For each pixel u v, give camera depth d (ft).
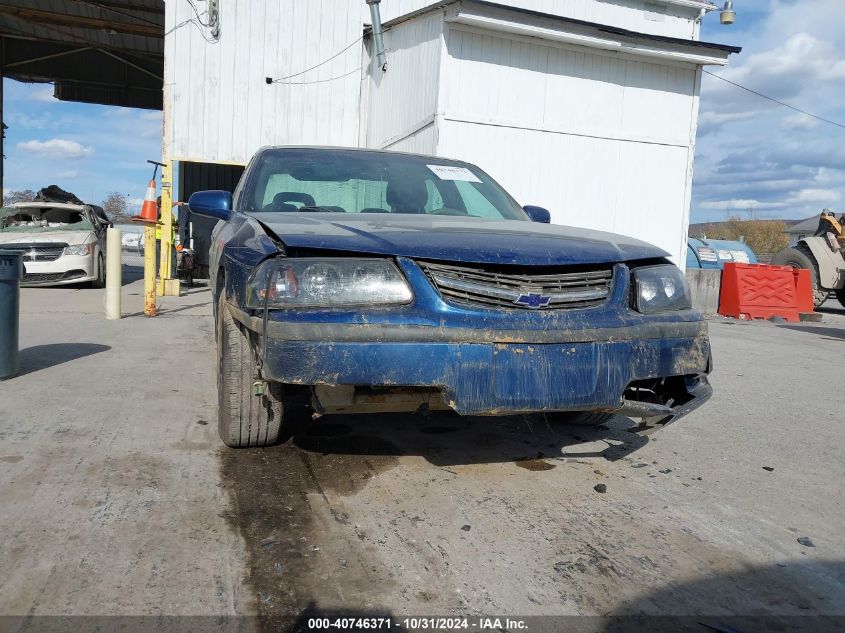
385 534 8.55
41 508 8.79
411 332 8.54
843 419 15.33
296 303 8.56
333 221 10.39
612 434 13.33
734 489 10.68
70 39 75.66
